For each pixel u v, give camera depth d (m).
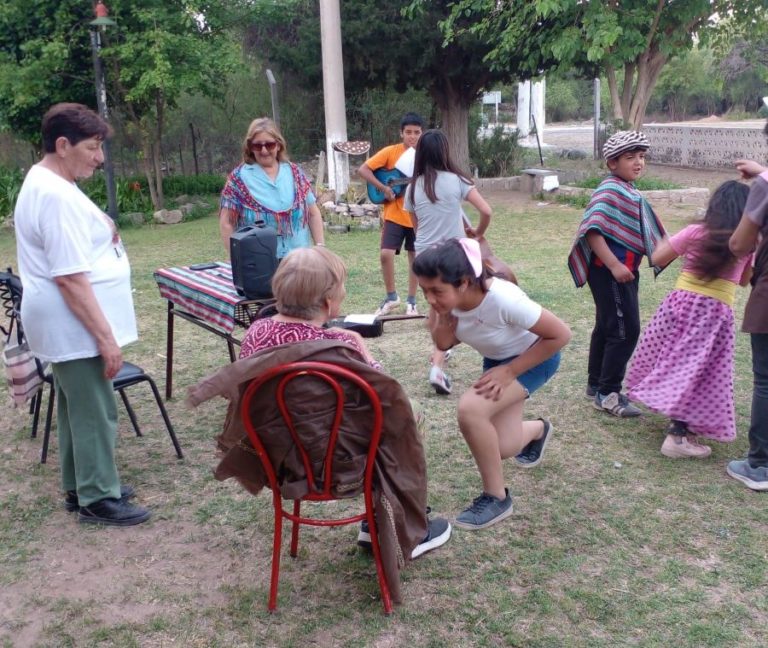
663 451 3.94
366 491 2.65
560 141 27.95
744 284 3.88
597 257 4.22
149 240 11.12
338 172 12.95
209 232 11.62
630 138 4.11
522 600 2.82
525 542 3.19
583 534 3.24
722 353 3.80
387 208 6.26
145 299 7.38
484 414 3.10
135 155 16.14
